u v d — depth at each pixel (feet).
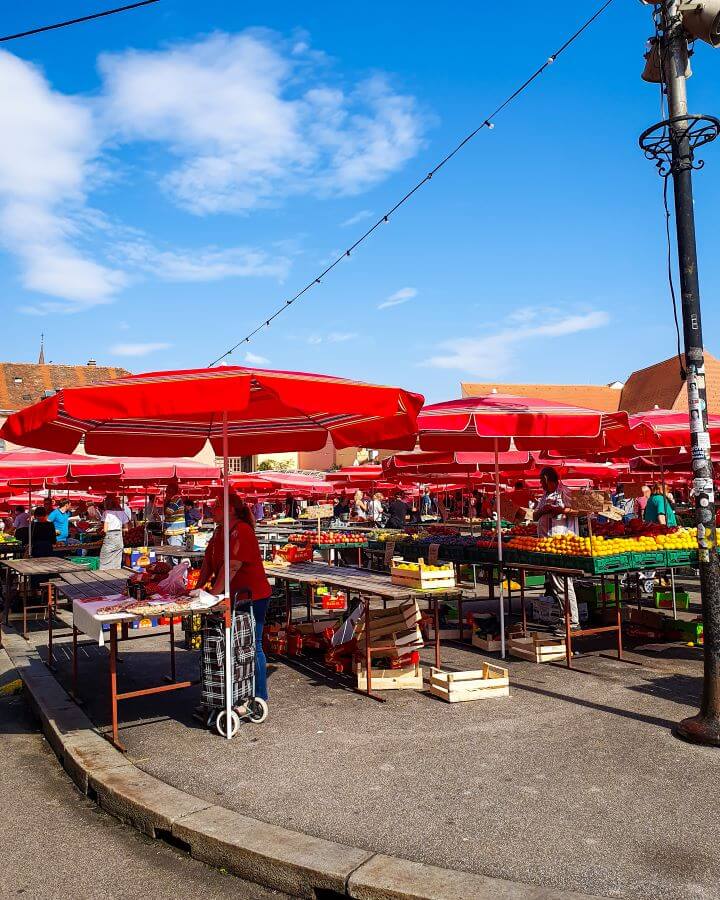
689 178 18.72
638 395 167.12
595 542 25.11
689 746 17.66
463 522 59.21
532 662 27.02
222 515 20.88
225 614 19.31
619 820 13.74
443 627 34.63
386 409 16.89
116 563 46.09
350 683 24.70
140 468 43.88
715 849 12.57
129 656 30.35
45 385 171.01
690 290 18.58
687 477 60.23
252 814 14.38
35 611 43.24
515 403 25.63
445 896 11.19
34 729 22.61
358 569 29.84
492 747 17.89
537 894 11.18
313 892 12.15
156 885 12.71
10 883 12.80
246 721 20.72
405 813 14.24
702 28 18.01
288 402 15.48
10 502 62.03
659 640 30.53
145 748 18.54
